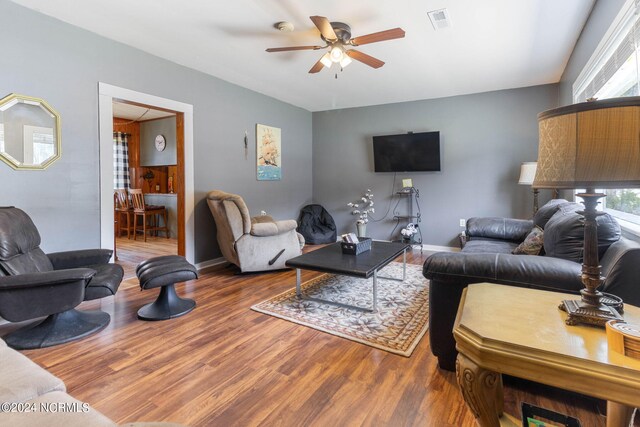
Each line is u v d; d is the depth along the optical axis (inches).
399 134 220.4
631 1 75.8
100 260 110.8
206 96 170.9
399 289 134.6
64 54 117.1
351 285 140.0
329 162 253.9
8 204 105.9
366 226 240.1
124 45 134.4
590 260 43.4
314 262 117.0
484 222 158.6
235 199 150.1
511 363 37.8
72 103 119.7
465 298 53.3
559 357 35.8
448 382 72.1
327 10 107.5
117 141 270.2
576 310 43.0
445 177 212.8
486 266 68.1
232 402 65.6
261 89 197.3
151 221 273.9
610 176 36.9
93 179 126.1
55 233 116.4
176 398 66.7
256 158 205.0
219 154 179.8
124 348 86.7
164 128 266.1
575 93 135.2
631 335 34.6
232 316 107.9
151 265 109.5
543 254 96.0
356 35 123.8
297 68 161.8
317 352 85.0
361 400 66.3
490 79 175.5
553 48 136.5
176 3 104.6
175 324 101.7
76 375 74.2
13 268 84.2
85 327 95.3
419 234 222.2
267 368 77.7
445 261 72.4
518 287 59.6
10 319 80.0
